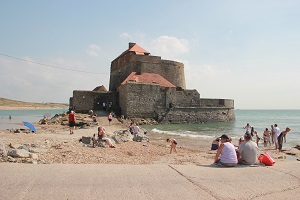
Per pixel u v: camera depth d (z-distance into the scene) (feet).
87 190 18.04
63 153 36.91
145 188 19.13
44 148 40.32
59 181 19.51
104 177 21.07
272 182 22.38
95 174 21.77
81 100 158.71
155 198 17.39
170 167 25.63
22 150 30.66
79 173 21.81
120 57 207.21
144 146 62.13
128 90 150.51
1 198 15.97
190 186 20.15
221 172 24.82
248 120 282.15
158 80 174.81
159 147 63.31
